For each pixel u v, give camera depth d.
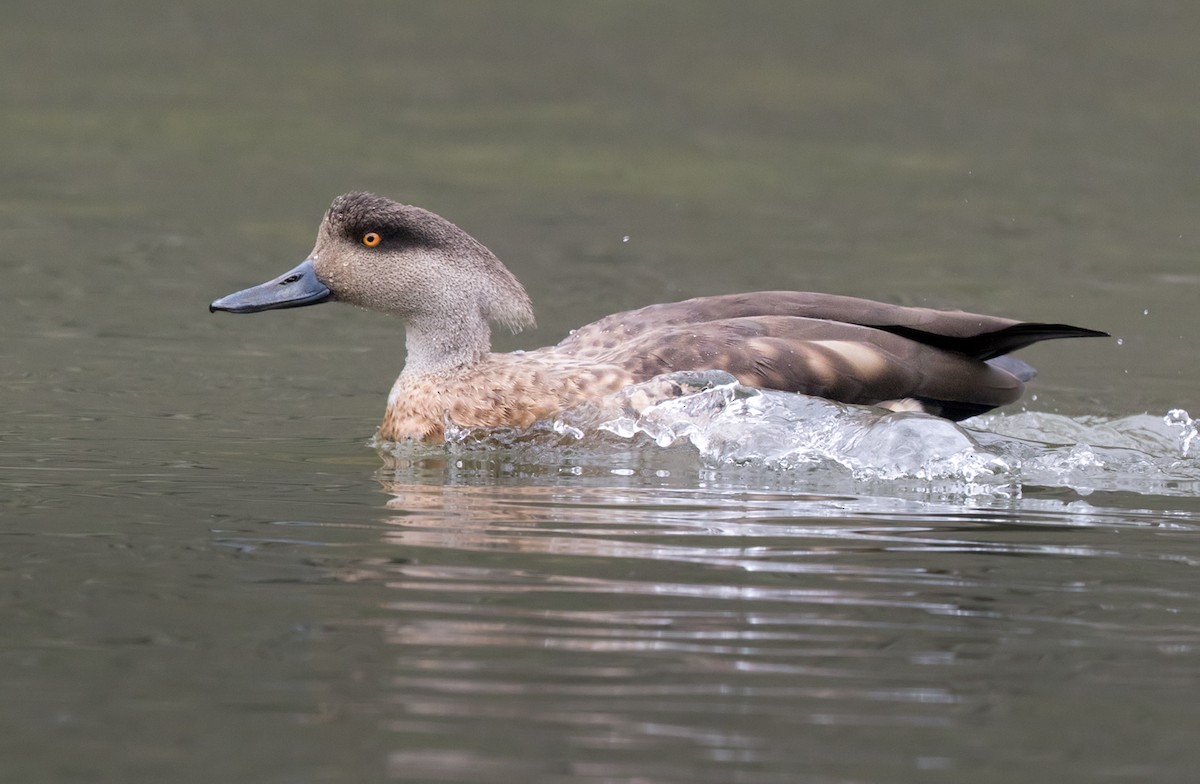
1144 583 8.70
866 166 28.16
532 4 43.53
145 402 14.17
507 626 7.87
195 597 8.29
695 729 6.66
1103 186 26.70
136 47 37.56
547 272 20.56
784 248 22.20
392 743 6.48
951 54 38.06
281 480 11.15
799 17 42.19
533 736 6.55
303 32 39.88
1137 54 38.00
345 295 13.38
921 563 9.02
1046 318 18.39
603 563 8.94
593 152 28.94
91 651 7.48
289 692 7.00
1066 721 6.80
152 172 26.56
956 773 6.30
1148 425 13.27
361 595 8.32
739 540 9.48
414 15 42.12
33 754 6.38
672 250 21.95
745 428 11.85
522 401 12.62
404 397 13.05
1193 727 6.77
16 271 19.83
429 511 10.18
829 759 6.39
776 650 7.57
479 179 26.62
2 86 33.00
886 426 11.62
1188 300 19.36
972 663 7.46
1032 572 8.89
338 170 27.05
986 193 26.16
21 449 12.09
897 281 20.22
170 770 6.23
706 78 35.75
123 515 10.02
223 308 13.31
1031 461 11.78
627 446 12.13
